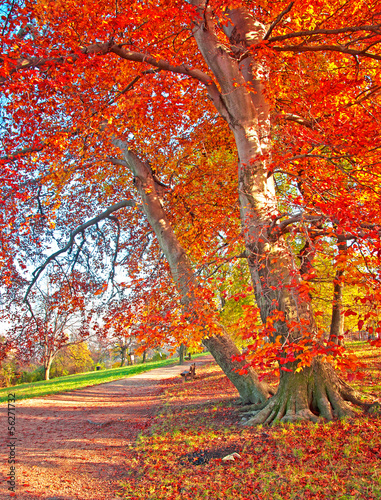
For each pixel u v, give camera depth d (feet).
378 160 24.12
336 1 26.89
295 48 23.93
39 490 18.71
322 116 27.99
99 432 30.63
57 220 48.57
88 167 39.91
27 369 130.93
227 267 27.27
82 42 22.74
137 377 78.48
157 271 43.78
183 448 23.50
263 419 24.53
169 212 42.80
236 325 15.26
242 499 15.51
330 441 19.06
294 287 15.02
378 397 24.41
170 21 26.76
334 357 12.65
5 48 18.56
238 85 25.54
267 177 25.11
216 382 50.19
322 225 20.13
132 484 19.29
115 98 26.35
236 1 22.81
